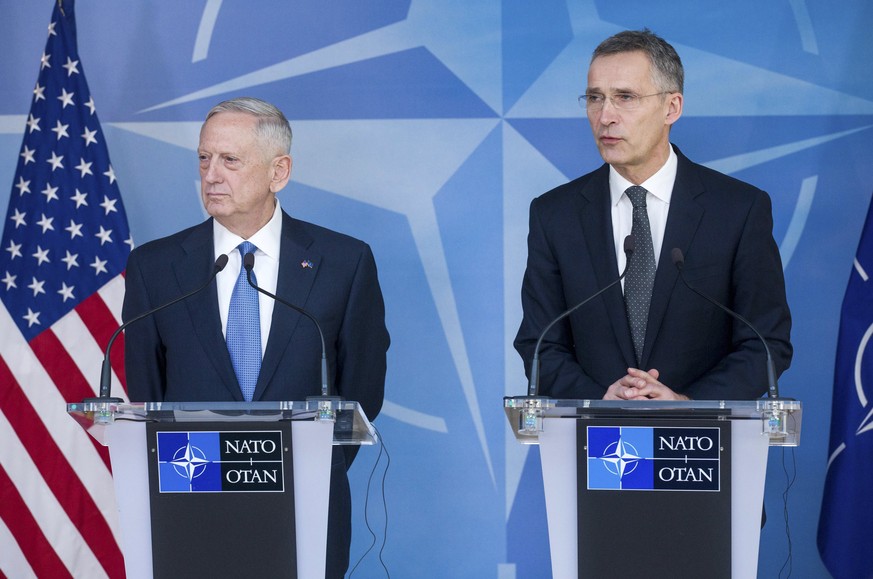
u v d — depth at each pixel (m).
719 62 14.09
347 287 10.68
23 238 13.63
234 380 10.17
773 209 14.02
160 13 14.41
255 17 14.40
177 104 14.38
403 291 14.24
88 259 13.58
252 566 8.14
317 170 14.30
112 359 13.45
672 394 9.23
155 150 14.38
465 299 14.20
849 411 12.81
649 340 10.49
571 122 14.20
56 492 13.37
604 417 7.98
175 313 10.42
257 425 8.16
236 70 14.38
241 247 10.56
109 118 14.41
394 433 14.20
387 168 14.28
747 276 10.61
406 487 14.20
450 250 14.22
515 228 14.20
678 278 10.51
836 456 12.87
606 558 7.96
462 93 14.27
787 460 13.94
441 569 14.12
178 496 8.20
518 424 8.17
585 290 10.73
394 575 14.16
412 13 14.32
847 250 13.96
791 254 14.00
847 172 13.98
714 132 14.08
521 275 14.16
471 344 14.20
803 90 14.02
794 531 13.88
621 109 10.38
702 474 7.88
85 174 13.72
